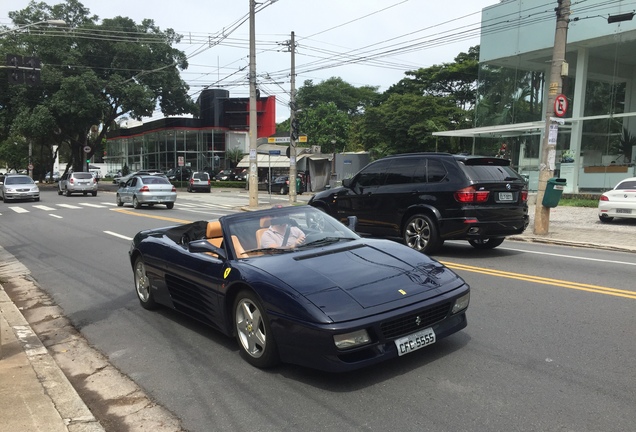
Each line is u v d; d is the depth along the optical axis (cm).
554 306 595
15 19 4372
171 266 573
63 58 4359
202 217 1892
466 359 440
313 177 4322
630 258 941
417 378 406
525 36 2444
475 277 755
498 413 347
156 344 532
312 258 465
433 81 5066
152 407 391
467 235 878
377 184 1027
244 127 5800
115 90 4475
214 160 5778
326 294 394
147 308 661
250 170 2330
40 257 1129
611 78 2203
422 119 4081
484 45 2678
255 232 526
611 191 1528
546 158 1267
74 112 4275
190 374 446
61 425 354
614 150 2209
